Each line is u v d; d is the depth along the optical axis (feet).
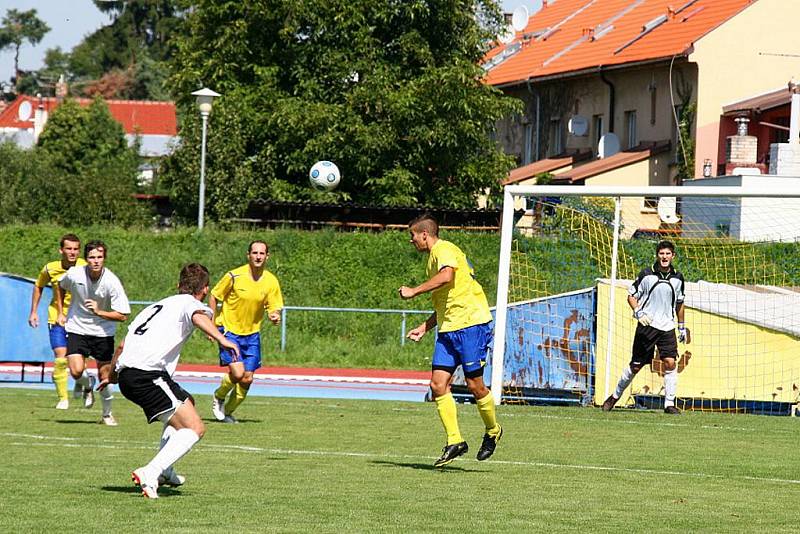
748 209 172.55
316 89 231.71
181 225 251.60
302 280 191.31
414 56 235.40
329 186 213.25
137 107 564.30
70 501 49.52
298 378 146.92
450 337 63.82
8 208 265.54
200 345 167.02
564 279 149.48
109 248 196.24
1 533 42.06
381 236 196.95
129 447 70.44
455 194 236.43
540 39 336.90
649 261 151.33
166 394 52.49
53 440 73.87
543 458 70.38
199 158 237.45
